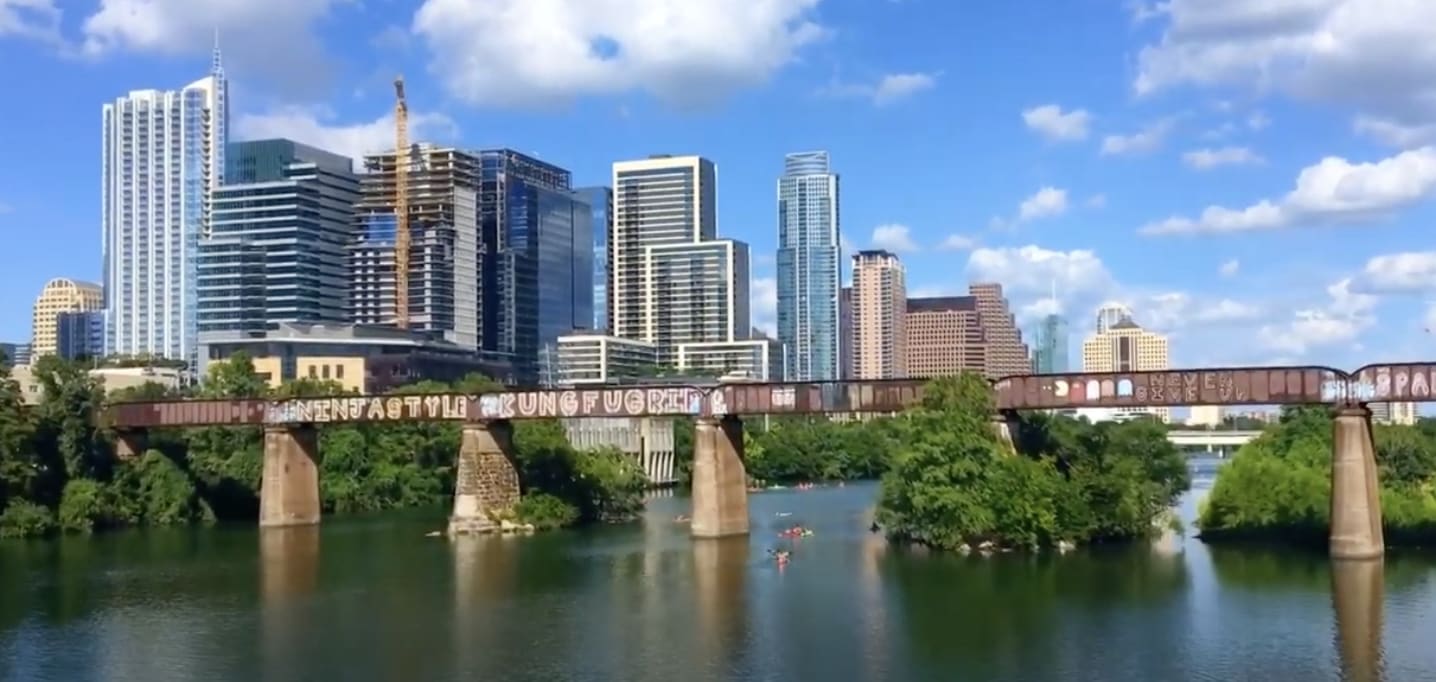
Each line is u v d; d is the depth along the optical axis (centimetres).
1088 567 12250
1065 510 13675
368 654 8962
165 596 11381
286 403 17575
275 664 8694
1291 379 12738
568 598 11088
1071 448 14988
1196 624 9481
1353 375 12425
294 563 13525
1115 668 8256
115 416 18400
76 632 9806
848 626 9650
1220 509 14488
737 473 15725
